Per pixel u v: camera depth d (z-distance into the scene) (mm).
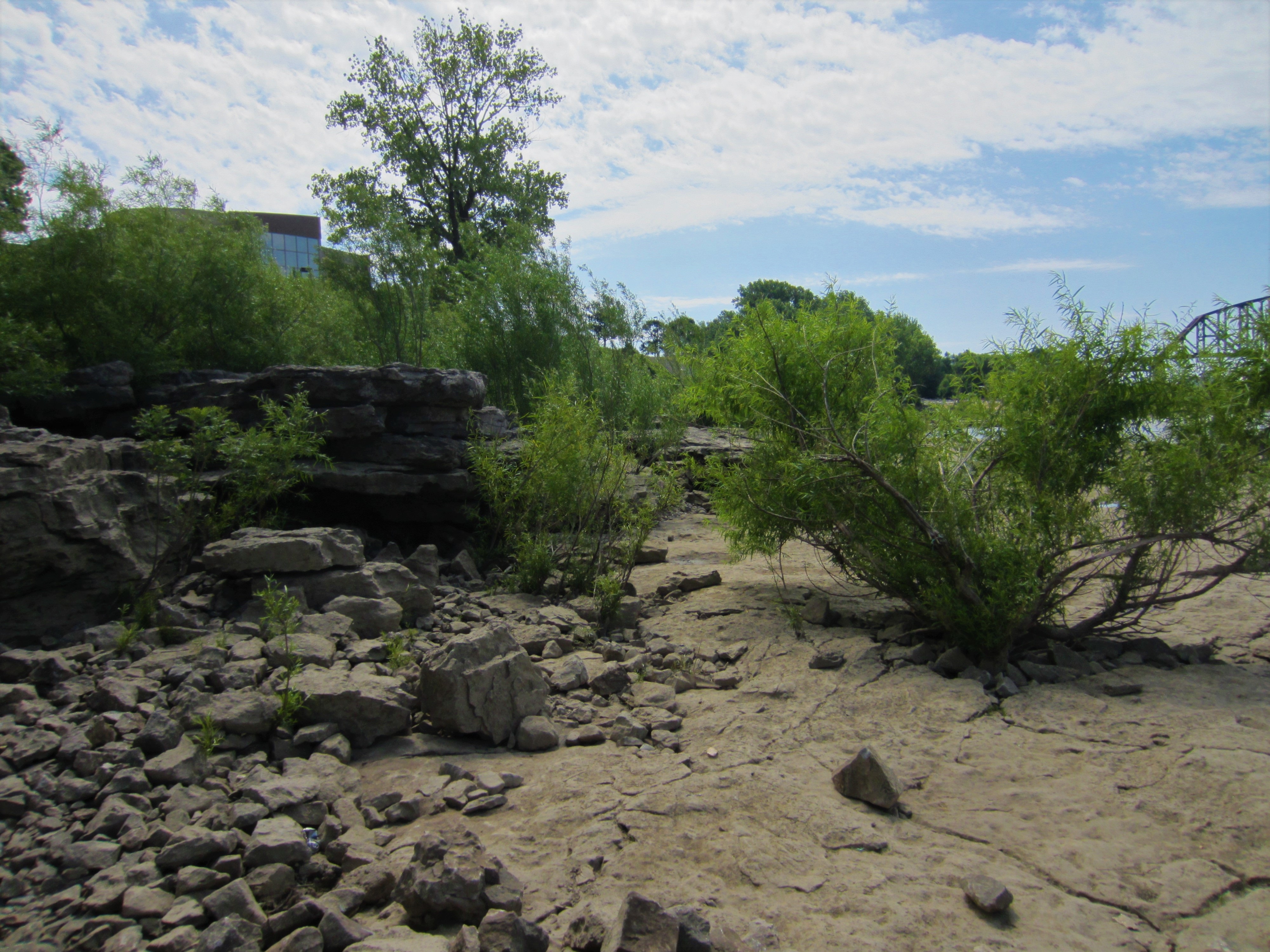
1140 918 2762
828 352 7000
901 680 5055
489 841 3314
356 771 3969
